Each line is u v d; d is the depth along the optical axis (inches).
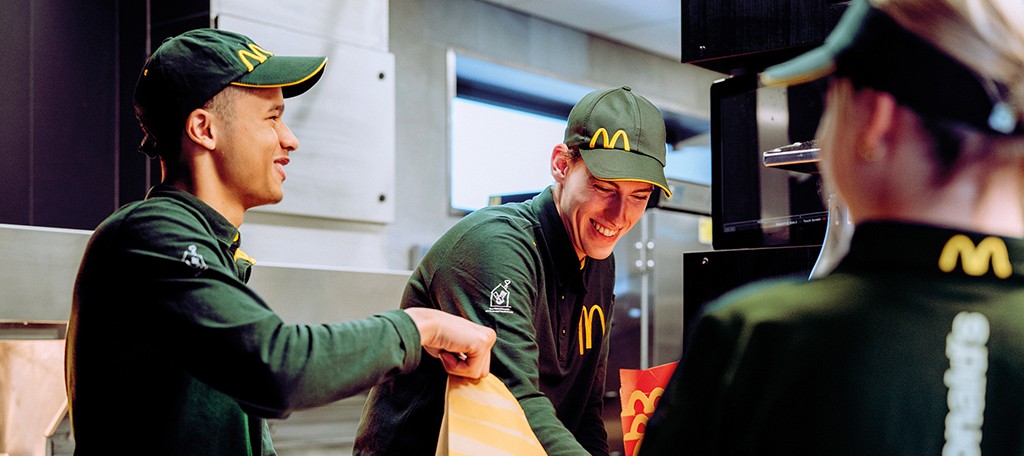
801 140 74.6
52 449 110.5
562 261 71.9
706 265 78.0
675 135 285.6
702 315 35.1
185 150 56.1
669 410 34.3
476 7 222.1
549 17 235.5
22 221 140.4
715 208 78.9
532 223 71.6
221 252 54.1
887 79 31.4
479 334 56.4
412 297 70.9
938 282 31.6
